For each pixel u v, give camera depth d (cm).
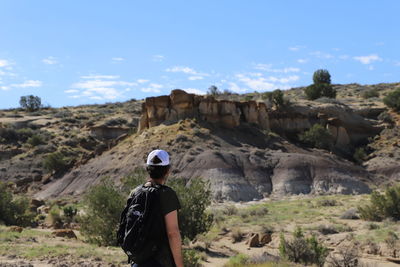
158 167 421
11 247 1678
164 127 7312
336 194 6038
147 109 7625
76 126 10650
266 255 1880
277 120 8625
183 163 6312
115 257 1631
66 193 6531
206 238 2866
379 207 3403
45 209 4653
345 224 3256
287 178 6238
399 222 3114
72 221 3706
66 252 1644
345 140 8969
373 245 2453
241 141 7231
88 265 1425
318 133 8200
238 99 12438
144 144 6962
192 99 7575
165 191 409
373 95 12262
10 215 3281
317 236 2923
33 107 13188
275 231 3198
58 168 7544
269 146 7381
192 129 7131
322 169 6519
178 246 401
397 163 7725
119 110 12262
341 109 9550
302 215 3894
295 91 14012
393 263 2234
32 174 7819
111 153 7250
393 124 9569
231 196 5647
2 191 3306
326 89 11412
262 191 5984
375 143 9031
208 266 1873
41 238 2191
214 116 7512
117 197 2364
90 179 6662
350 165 7394
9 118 11450
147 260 400
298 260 1919
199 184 2541
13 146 9175
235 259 1806
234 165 6325
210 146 6769
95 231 2316
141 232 395
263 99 10150
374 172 7588
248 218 3894
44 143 9238
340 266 1916
